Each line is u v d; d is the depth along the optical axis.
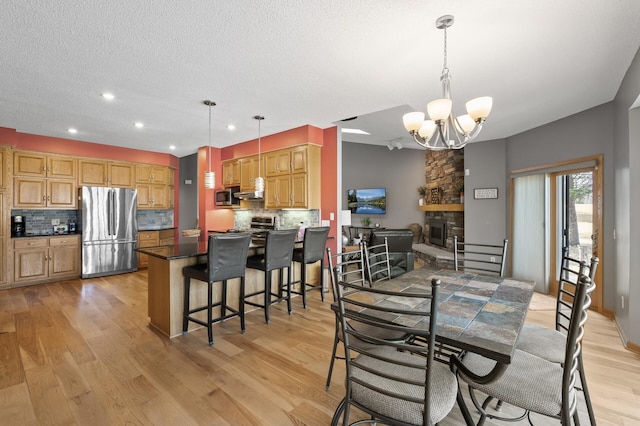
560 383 1.35
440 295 1.84
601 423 1.76
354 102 3.50
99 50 2.36
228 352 2.60
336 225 4.55
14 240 4.66
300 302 3.94
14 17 1.94
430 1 1.80
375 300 1.76
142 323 3.23
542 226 4.46
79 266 5.27
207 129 4.69
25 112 3.85
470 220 5.40
